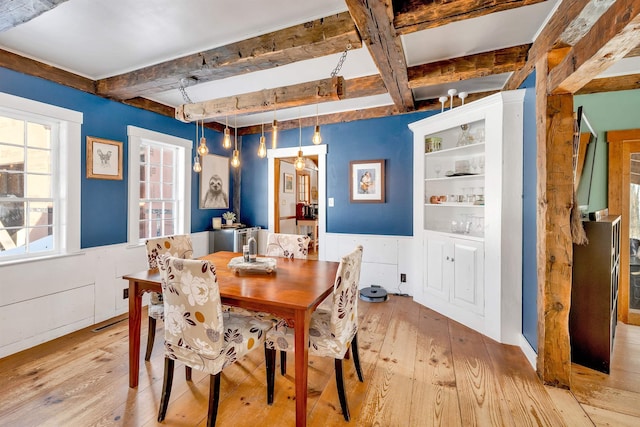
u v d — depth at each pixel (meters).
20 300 2.42
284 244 2.85
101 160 3.03
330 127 4.17
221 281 1.94
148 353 2.27
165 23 2.02
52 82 2.64
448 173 3.18
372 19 1.69
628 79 2.75
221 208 4.66
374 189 3.93
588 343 2.15
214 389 1.55
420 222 3.44
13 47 2.34
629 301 2.95
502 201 2.49
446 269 3.09
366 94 3.05
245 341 1.71
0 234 2.44
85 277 2.87
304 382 1.57
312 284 1.87
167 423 1.64
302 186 7.43
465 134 3.03
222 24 2.03
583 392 1.88
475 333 2.71
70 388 1.93
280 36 2.08
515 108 2.44
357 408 1.76
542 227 1.99
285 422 1.66
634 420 1.64
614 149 2.90
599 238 2.11
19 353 2.37
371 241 3.96
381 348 2.46
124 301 3.23
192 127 4.13
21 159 2.55
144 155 3.62
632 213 2.90
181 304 1.56
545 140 1.94
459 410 1.73
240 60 2.22
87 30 2.10
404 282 3.81
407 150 3.78
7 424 1.61
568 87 1.80
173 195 3.98
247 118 4.36
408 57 2.49
